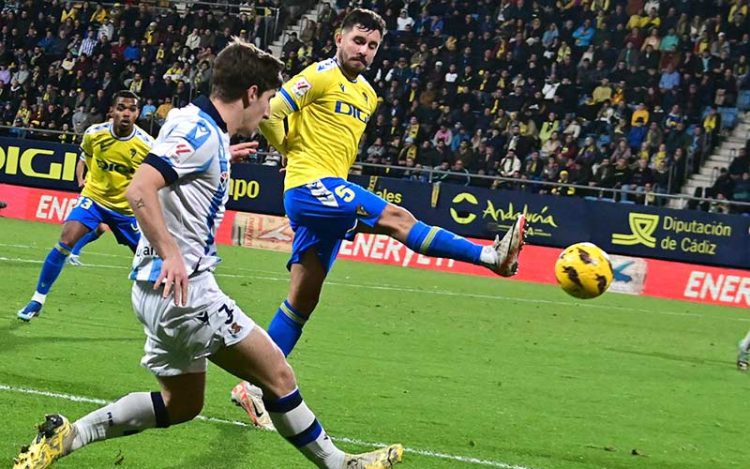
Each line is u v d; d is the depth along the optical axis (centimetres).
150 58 3819
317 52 3772
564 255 792
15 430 772
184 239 587
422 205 2884
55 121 3697
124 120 1357
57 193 3181
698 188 3053
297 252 930
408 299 2027
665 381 1300
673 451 907
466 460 810
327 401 1002
